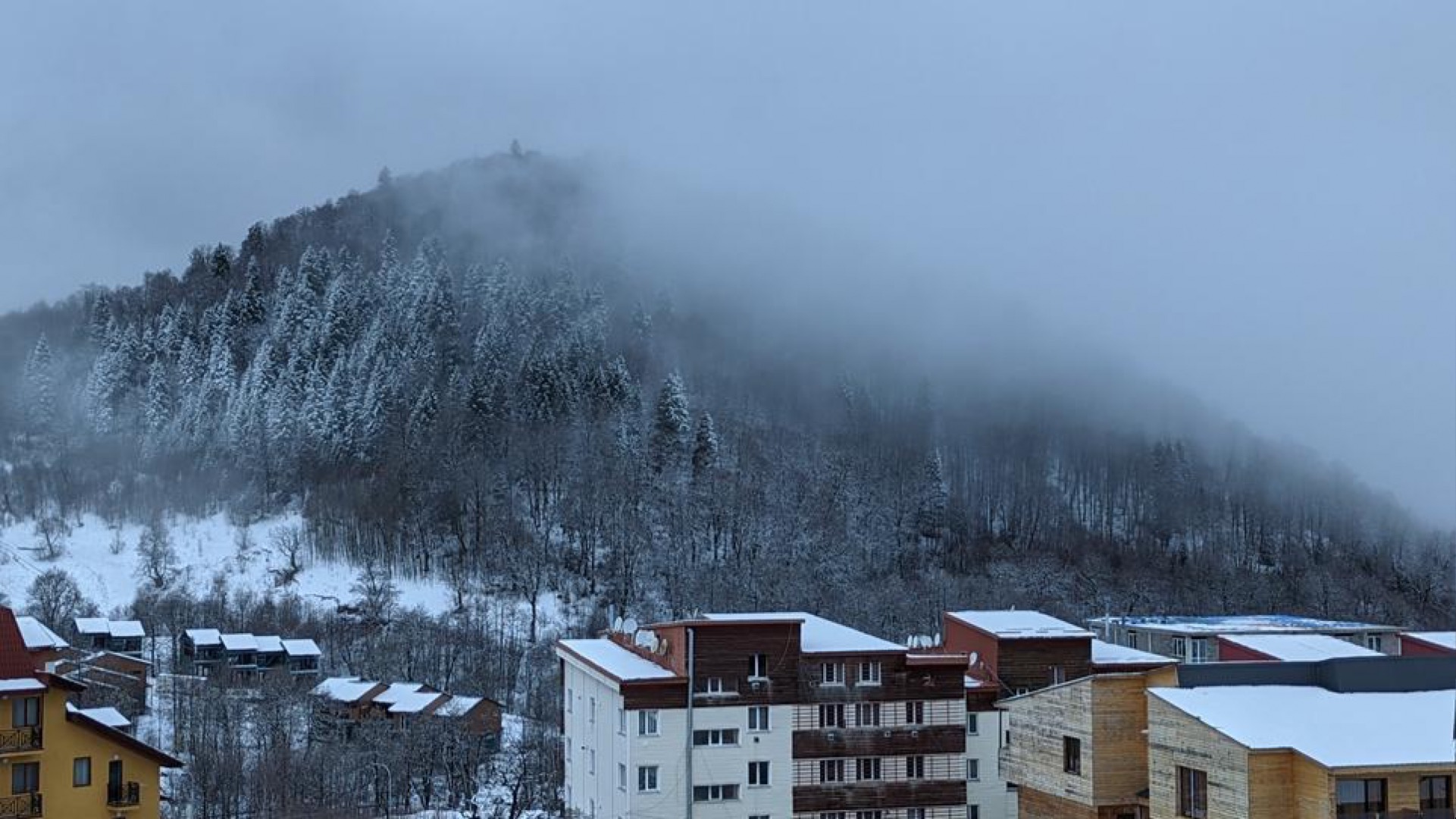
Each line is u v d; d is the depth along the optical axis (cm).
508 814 10494
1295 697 5488
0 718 6975
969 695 8906
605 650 9431
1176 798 5312
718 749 8281
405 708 13000
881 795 8475
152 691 14800
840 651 8556
